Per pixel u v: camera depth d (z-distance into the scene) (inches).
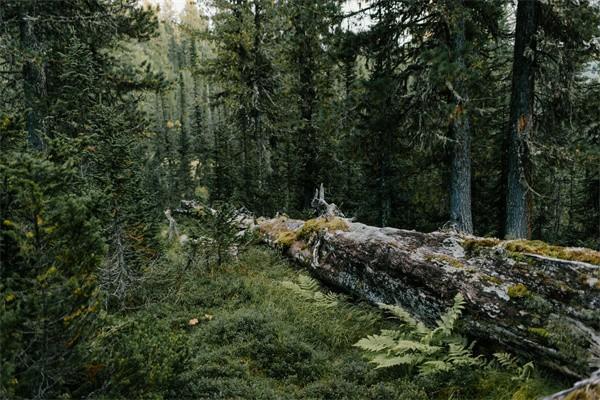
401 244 287.6
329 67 825.5
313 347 239.1
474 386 191.9
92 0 520.4
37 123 446.6
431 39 518.0
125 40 609.3
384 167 713.6
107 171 269.7
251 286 325.1
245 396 182.4
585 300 188.4
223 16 830.5
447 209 619.8
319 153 887.1
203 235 371.6
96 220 137.0
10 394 111.5
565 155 440.1
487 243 259.8
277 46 860.6
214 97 968.3
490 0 478.3
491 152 614.5
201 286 325.1
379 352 233.5
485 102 564.7
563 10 402.9
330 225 376.2
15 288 120.0
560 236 761.0
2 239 120.9
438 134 470.6
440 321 233.0
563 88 443.8
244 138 1019.3
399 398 187.2
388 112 543.8
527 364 184.4
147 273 300.4
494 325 209.0
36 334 118.0
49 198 134.5
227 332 242.4
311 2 531.2
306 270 382.6
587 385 117.6
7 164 132.0
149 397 146.0
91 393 133.6
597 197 658.8
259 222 569.9
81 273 132.1
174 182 1775.3
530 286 213.2
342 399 188.7
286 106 919.0
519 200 479.2
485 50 553.9
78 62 437.7
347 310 289.0
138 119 564.4
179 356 170.7
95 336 148.6
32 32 463.5
